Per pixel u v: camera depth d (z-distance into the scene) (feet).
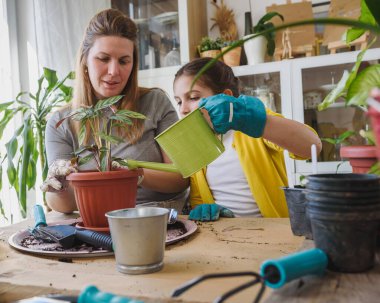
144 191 3.99
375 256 1.56
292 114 6.79
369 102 1.01
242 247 2.09
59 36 7.44
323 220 1.46
